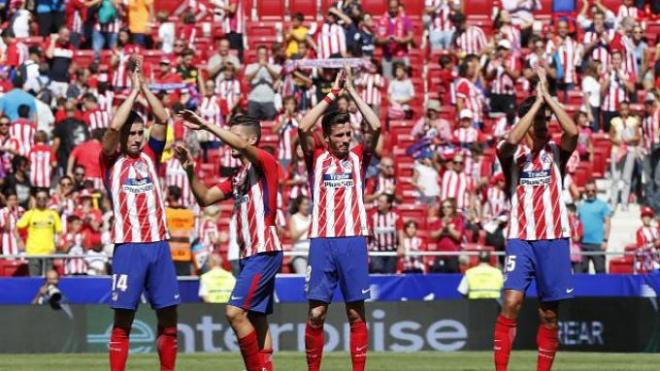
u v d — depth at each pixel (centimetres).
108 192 3350
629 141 7056
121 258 3319
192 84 7281
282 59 7931
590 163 7150
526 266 3456
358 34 7925
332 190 3419
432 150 7100
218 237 6091
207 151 7188
